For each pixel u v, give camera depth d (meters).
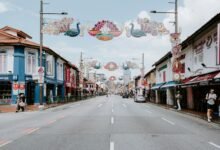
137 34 25.88
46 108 32.12
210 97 17.30
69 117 20.77
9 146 9.66
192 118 19.81
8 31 42.66
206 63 24.39
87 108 32.28
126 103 46.84
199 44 26.50
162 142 10.21
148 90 65.06
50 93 48.25
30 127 14.94
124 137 11.33
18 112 27.25
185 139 10.89
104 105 39.44
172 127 14.63
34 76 31.89
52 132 12.92
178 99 28.08
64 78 58.16
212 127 14.72
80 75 73.06
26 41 40.06
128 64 58.41
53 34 26.31
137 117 20.47
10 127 15.12
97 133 12.47
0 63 37.78
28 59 39.00
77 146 9.51
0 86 37.94
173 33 27.77
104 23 25.83
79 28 26.03
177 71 28.56
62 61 56.47
